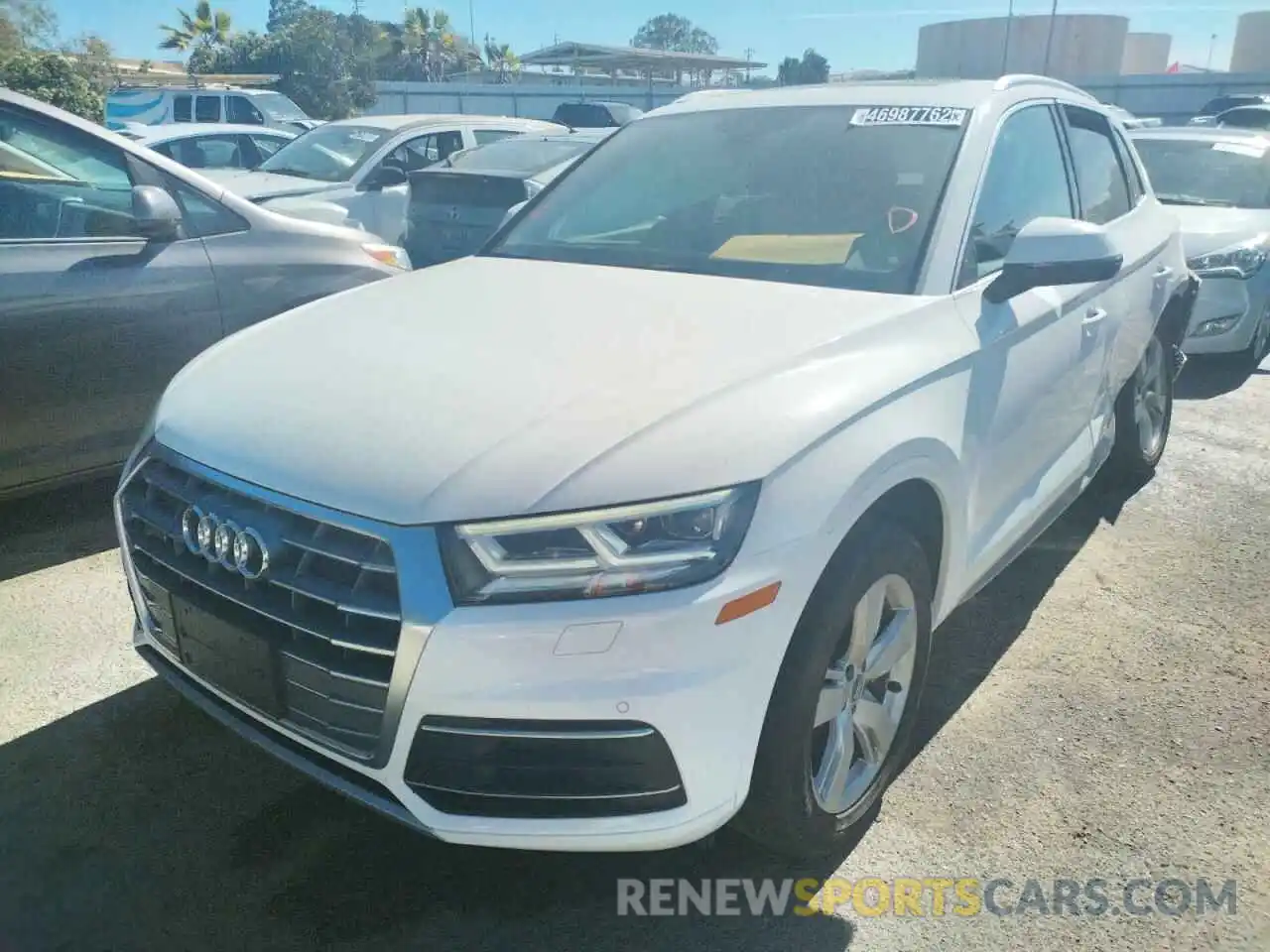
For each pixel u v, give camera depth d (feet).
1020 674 11.14
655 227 11.11
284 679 7.19
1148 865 8.38
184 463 7.77
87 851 8.33
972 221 9.96
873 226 9.96
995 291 9.68
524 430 6.99
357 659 6.77
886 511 8.17
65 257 13.01
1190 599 12.89
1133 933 7.72
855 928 7.73
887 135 10.89
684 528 6.59
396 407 7.45
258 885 8.05
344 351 8.54
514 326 8.80
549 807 6.73
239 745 9.71
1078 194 12.74
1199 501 16.06
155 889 7.97
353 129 31.37
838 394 7.57
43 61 88.02
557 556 6.47
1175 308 15.67
